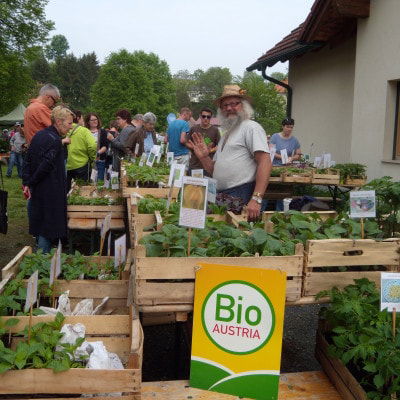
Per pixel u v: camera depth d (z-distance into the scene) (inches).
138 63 2972.4
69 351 92.4
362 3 352.8
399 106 339.6
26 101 1825.8
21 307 122.0
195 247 113.9
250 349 97.7
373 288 109.4
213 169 181.6
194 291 102.3
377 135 349.1
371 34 353.7
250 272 97.5
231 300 98.7
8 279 126.1
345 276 112.7
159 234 114.7
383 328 94.8
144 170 273.4
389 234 165.9
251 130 168.9
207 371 99.5
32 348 90.0
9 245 286.2
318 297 110.4
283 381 103.6
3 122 1029.2
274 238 119.5
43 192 196.2
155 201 180.7
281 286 96.1
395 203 164.1
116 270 142.1
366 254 114.3
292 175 328.5
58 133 200.4
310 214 146.6
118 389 87.6
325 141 463.5
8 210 405.1
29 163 196.7
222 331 99.3
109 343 104.0
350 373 95.7
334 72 444.1
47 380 87.2
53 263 119.8
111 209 235.0
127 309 121.6
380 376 88.9
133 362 89.2
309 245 109.9
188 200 108.3
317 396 98.6
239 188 173.2
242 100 173.0
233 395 98.2
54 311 114.0
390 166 335.9
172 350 152.3
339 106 436.8
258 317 97.3
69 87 3602.4
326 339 110.5
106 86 2938.0
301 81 514.9
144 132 395.5
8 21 1498.5
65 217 202.4
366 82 361.1
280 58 490.9
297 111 526.0
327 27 406.9
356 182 339.6
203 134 314.7
